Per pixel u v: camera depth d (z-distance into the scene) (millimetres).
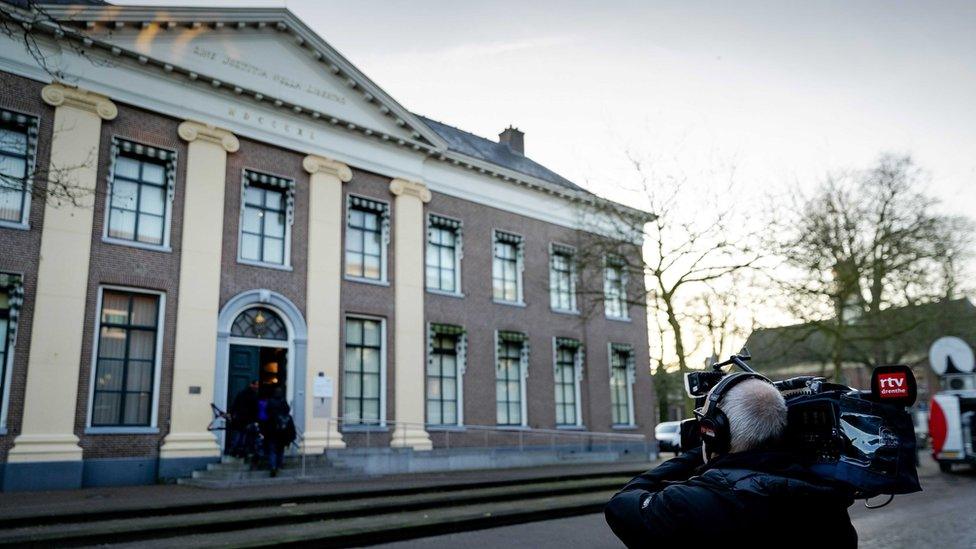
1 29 13867
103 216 15203
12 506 10781
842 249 23891
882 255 25422
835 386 2311
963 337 33469
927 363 38875
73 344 14359
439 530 10703
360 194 19672
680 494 1979
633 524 2027
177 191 16344
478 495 13492
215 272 16531
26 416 13641
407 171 20750
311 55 18766
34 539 8641
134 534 9367
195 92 16844
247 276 17109
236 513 10898
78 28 15055
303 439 17109
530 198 24141
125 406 15062
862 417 2094
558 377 23984
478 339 21750
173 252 16047
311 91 18750
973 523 11070
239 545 8820
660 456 26703
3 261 13820
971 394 20031
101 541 9102
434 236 21500
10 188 11117
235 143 17297
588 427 24188
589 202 22188
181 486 14258
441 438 20234
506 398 22344
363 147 19828
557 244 24625
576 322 24703
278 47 18219
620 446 24922
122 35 15766
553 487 15164
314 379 17516
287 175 18281
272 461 14766
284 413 15031
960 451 19562
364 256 19734
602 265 21859
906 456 2078
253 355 17094
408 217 20547
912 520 11469
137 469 14758
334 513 11227
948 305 32312
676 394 43812
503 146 28328
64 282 14414
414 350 19938
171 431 15312
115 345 15125
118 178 15719
